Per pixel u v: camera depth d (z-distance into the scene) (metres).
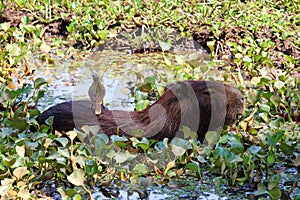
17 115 6.39
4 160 5.18
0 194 4.94
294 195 5.37
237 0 13.27
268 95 7.11
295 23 11.84
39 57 10.01
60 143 6.02
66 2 12.64
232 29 10.89
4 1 12.40
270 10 13.13
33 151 5.65
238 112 6.08
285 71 8.94
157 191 5.45
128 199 5.27
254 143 6.28
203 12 12.16
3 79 8.09
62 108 6.28
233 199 5.30
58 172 5.51
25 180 5.28
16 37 10.20
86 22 11.12
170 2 12.91
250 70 8.75
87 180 5.41
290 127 6.88
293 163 6.03
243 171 5.62
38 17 11.79
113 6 12.30
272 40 10.63
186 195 5.37
